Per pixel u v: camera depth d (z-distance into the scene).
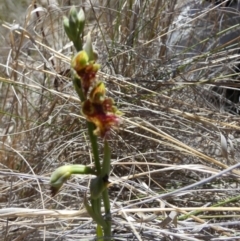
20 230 0.25
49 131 0.34
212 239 0.23
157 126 0.32
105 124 0.14
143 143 0.33
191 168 0.25
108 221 0.17
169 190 0.29
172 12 0.39
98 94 0.14
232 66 0.40
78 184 0.27
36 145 0.33
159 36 0.37
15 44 0.38
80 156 0.32
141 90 0.35
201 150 0.33
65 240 0.24
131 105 0.33
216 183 0.29
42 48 0.39
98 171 0.16
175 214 0.23
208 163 0.32
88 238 0.24
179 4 0.44
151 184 0.31
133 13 0.39
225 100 0.38
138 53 0.38
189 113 0.33
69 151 0.32
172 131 0.34
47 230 0.26
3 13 0.50
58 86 0.35
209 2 0.46
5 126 0.37
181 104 0.35
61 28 0.42
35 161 0.32
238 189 0.26
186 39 0.43
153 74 0.37
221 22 0.43
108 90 0.33
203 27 0.42
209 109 0.36
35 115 0.36
